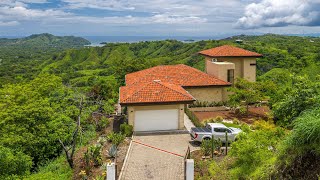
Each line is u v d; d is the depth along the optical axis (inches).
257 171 500.7
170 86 1170.0
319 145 371.2
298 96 786.2
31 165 832.3
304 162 383.6
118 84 1856.5
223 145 885.8
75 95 1194.6
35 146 936.9
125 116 1205.1
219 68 1398.9
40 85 1330.0
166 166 744.3
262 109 1323.8
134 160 781.9
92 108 1156.5
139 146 893.2
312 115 413.4
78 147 946.7
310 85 809.5
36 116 1008.9
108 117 1245.1
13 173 775.7
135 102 1015.6
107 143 920.9
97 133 1058.7
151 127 1056.8
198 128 943.7
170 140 955.3
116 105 1471.5
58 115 1067.3
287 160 407.8
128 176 689.0
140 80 1328.7
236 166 615.8
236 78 1378.0
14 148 888.3
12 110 993.5
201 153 812.0
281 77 1393.9
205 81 1344.7
